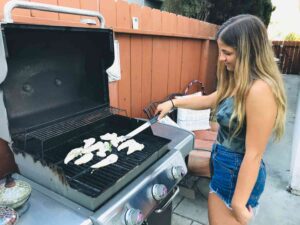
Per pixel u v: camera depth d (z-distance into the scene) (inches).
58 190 35.8
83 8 58.6
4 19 36.0
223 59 41.6
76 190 33.1
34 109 43.4
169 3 151.6
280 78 39.1
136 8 78.0
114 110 57.1
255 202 48.2
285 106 39.6
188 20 113.9
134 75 84.2
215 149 49.3
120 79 77.0
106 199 34.4
